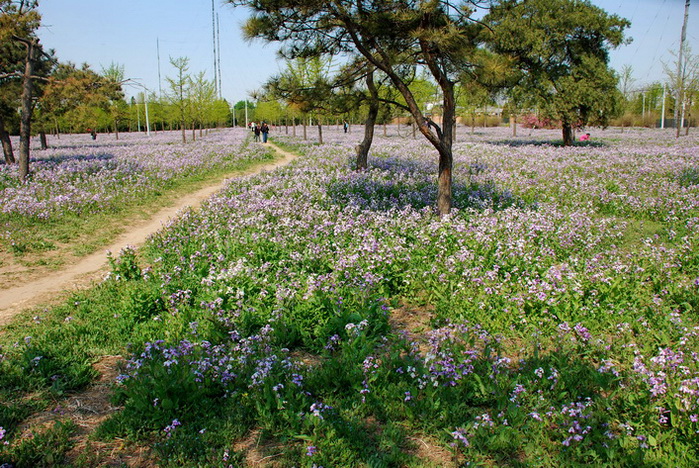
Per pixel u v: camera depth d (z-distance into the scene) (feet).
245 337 20.15
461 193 50.49
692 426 13.88
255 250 31.12
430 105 140.87
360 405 15.98
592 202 46.62
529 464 13.39
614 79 114.73
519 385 15.69
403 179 59.36
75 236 39.27
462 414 15.40
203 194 59.67
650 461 12.84
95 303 24.97
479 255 29.84
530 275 26.89
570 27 111.55
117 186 59.11
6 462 13.34
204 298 24.03
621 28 114.32
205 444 14.24
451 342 18.66
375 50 34.65
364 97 37.19
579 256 30.76
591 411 14.75
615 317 22.02
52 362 18.43
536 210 44.34
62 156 92.27
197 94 160.56
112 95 64.90
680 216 40.55
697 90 146.20
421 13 30.96
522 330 21.62
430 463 13.71
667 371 16.35
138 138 186.91
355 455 13.85
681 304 22.91
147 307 23.39
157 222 45.21
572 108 115.03
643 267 27.68
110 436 14.74
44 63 82.48
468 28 34.63
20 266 31.86
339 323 21.36
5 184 57.67
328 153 95.25
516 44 97.30
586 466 12.98
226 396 16.47
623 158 78.28
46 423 15.47
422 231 33.86
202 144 135.13
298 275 27.12
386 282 26.61
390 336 20.99
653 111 252.83
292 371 17.29
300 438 14.58
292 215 40.47
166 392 15.61
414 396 15.85
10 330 22.06
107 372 18.67
